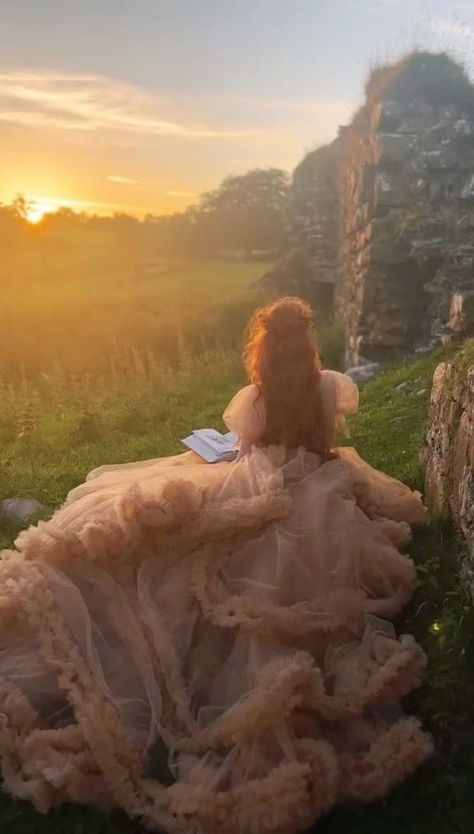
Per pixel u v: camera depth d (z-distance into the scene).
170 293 26.80
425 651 3.70
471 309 8.99
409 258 11.45
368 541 3.83
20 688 3.35
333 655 3.42
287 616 3.36
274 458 3.95
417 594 4.10
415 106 12.00
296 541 3.61
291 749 3.03
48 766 3.12
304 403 4.02
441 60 12.61
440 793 3.12
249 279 32.34
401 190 11.48
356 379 11.15
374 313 11.88
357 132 13.97
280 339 4.03
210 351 17.28
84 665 3.30
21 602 3.43
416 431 6.89
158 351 19.67
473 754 3.23
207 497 3.74
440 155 10.82
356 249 13.54
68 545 3.60
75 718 3.26
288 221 21.45
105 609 3.52
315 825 3.07
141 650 3.39
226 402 11.74
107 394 12.36
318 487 3.84
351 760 3.14
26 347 19.56
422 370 8.78
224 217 49.16
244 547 3.64
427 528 4.70
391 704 3.39
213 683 3.39
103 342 19.91
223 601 3.44
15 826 3.11
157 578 3.58
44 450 9.20
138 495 3.58
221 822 2.90
